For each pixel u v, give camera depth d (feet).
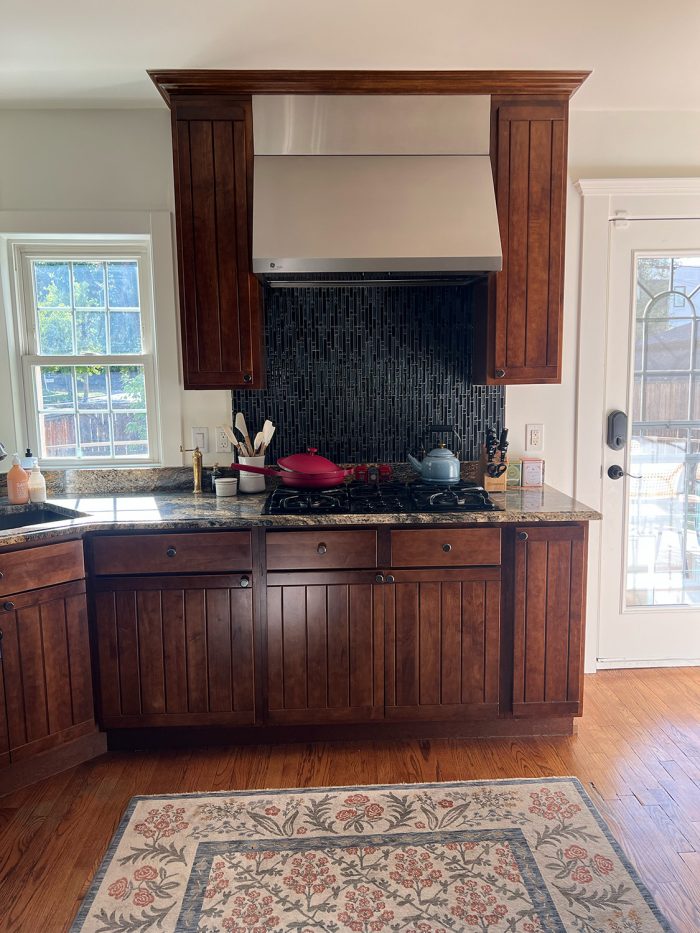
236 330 8.75
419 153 8.60
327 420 10.09
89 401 10.17
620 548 10.64
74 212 9.49
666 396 10.56
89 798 7.65
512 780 7.86
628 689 10.14
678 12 6.97
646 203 10.02
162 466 10.08
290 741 8.79
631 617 10.77
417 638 8.46
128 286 10.04
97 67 8.11
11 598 7.55
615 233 10.08
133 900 6.09
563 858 6.56
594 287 10.11
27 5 6.66
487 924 5.78
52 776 8.11
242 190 8.55
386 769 8.16
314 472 9.02
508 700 8.68
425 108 8.49
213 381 8.83
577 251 10.04
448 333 9.99
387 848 6.72
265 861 6.56
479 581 8.41
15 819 7.29
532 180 8.68
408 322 9.95
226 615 8.33
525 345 8.91
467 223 8.37
